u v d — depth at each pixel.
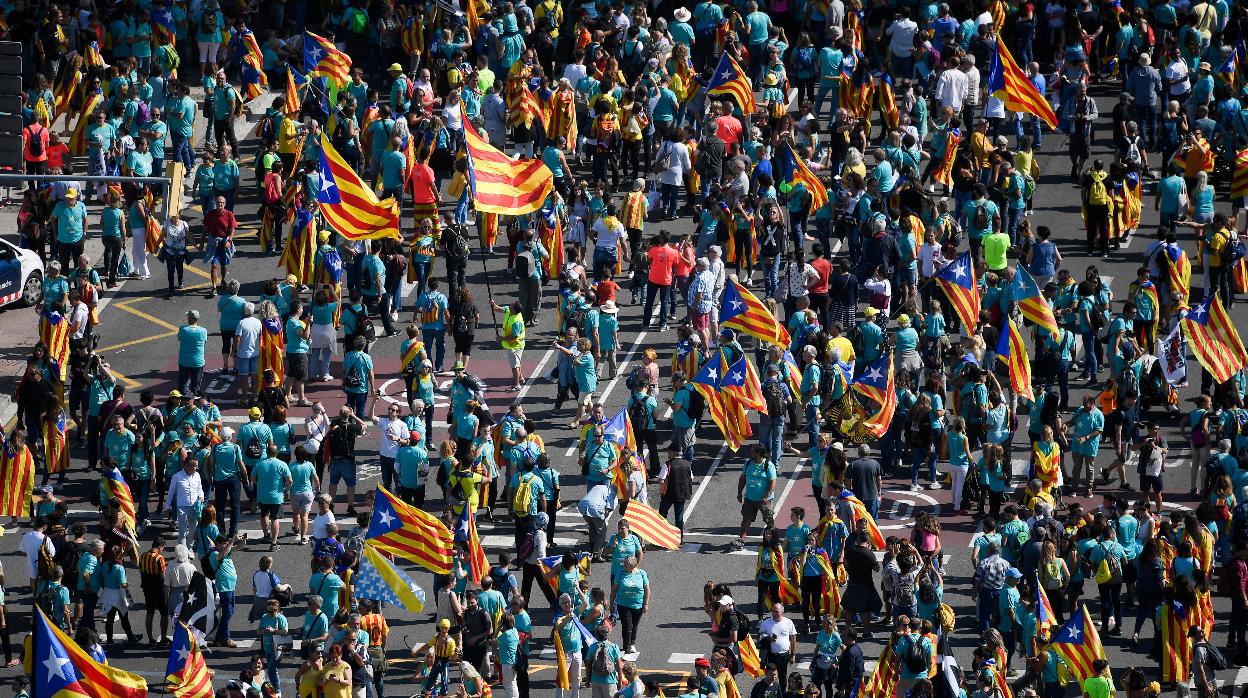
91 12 197.75
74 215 163.12
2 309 162.62
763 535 122.12
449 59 191.38
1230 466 133.38
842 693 112.06
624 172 182.75
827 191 166.25
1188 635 116.25
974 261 162.38
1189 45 193.75
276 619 115.00
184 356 145.50
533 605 126.75
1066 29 199.50
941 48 192.25
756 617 124.81
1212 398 145.25
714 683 107.00
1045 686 112.81
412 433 131.00
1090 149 190.62
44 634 97.69
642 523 122.12
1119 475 140.25
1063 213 179.62
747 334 154.50
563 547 132.00
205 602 119.06
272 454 130.00
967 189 168.50
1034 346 153.00
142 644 121.69
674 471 130.25
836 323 146.62
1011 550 123.12
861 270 159.62
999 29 197.12
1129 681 109.50
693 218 176.62
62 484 139.62
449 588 116.81
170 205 163.62
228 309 150.25
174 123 179.62
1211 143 182.88
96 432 141.88
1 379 153.12
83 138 182.25
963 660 120.31
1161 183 171.12
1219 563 129.50
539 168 134.25
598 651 111.00
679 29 195.00
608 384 152.00
